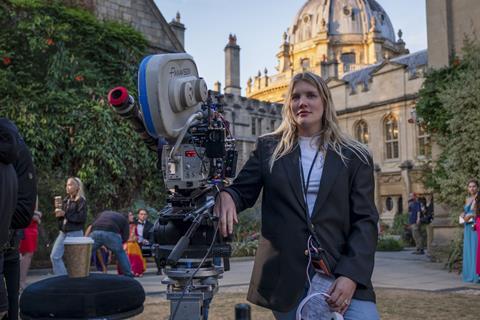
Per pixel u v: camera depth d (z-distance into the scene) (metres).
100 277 2.02
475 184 7.76
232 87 37.00
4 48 10.99
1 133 2.27
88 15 12.16
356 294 1.96
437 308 5.18
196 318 1.96
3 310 2.44
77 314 1.83
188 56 2.16
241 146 31.22
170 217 2.03
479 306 5.30
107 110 11.66
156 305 5.54
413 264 10.39
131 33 12.78
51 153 10.88
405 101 30.20
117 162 11.64
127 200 12.05
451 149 9.66
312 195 2.07
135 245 8.84
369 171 2.11
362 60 73.25
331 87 34.72
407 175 29.45
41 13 11.43
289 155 2.15
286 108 2.25
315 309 1.92
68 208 6.66
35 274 9.28
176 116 2.02
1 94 10.66
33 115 10.66
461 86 9.55
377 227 2.05
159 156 2.21
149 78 1.92
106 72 12.42
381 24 77.56
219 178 2.13
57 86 11.48
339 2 75.75
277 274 2.02
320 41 72.94
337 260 1.99
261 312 5.12
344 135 2.18
